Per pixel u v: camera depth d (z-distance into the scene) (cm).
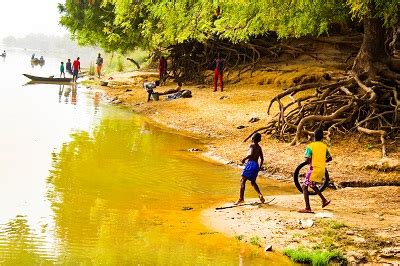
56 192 1305
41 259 898
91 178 1460
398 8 1783
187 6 2131
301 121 1888
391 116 1886
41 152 1727
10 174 1436
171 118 2552
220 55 3725
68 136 2031
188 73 3734
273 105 2619
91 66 5309
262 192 1416
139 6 2388
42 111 2617
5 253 918
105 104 3084
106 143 1950
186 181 1489
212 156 1827
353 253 945
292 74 3128
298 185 1284
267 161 1680
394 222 1105
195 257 935
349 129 1894
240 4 2012
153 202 1280
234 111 2548
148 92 3078
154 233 1059
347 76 2095
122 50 4272
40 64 7206
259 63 3559
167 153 1844
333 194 1359
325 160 1211
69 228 1062
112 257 921
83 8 4256
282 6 1958
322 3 2039
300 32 2277
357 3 1620
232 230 1080
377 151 1714
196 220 1148
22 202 1209
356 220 1119
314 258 914
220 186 1458
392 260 925
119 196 1312
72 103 3017
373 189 1400
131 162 1678
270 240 1021
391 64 1988
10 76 4625
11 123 2198
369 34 1995
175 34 2331
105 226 1087
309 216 1159
